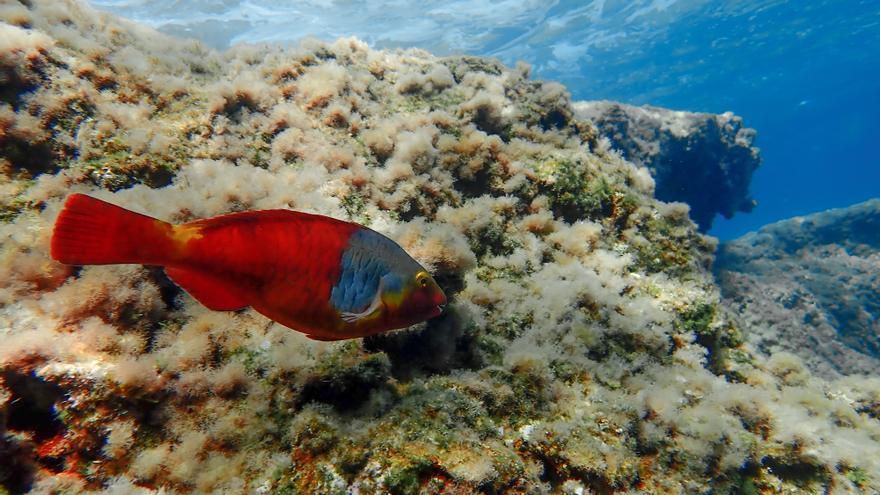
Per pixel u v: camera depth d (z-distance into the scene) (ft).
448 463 1.88
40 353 1.99
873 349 11.00
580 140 4.92
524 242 3.69
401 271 1.47
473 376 2.46
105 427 1.98
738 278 11.02
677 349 3.35
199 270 1.25
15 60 2.99
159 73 3.80
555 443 2.25
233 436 2.03
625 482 2.24
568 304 3.11
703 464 2.52
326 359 2.23
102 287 2.17
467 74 5.20
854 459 2.78
